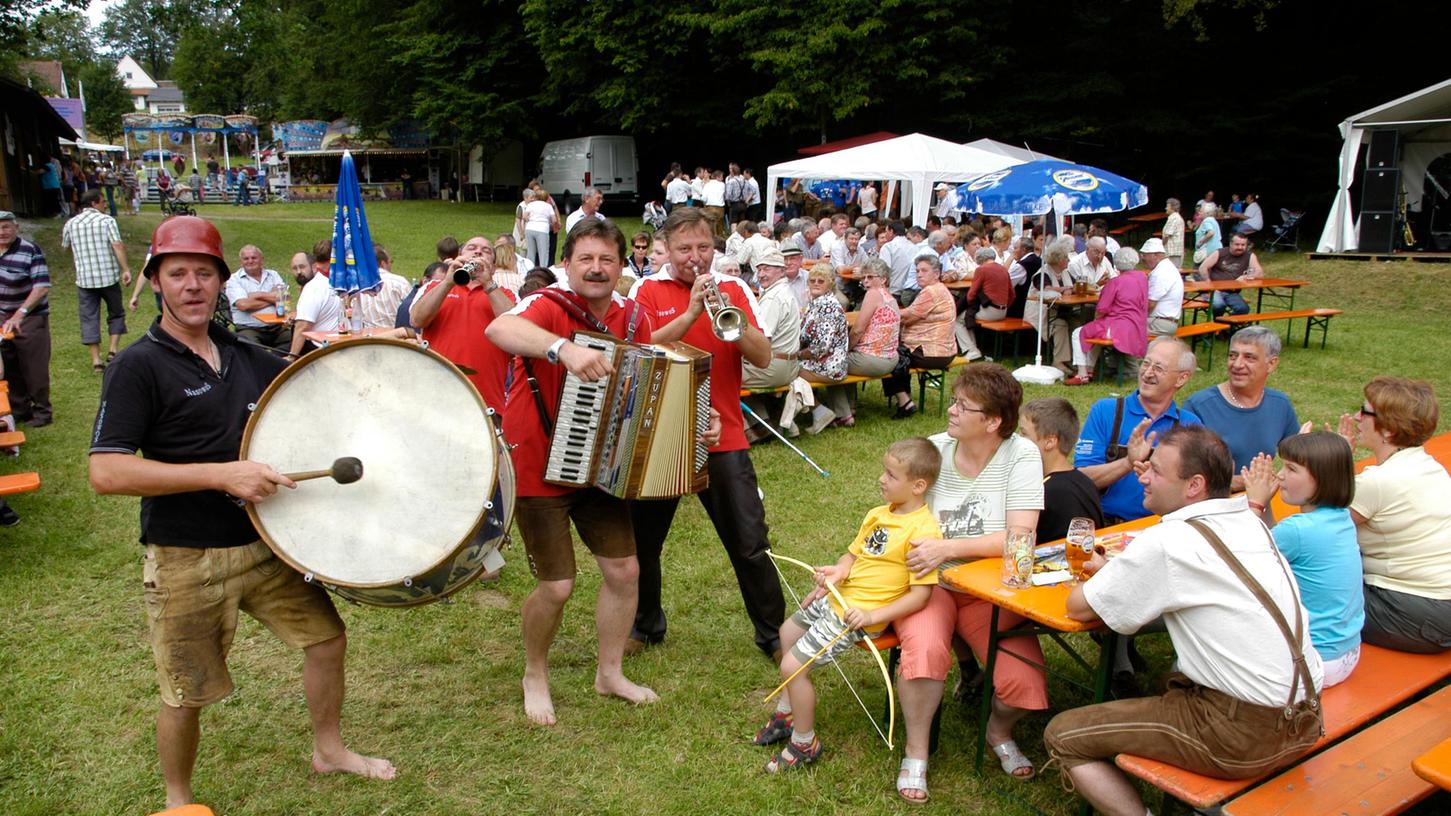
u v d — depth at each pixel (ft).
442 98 104.63
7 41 62.69
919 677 10.38
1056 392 31.42
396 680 13.10
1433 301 48.85
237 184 122.11
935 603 10.93
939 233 42.24
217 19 208.13
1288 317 36.86
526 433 11.07
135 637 14.28
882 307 26.53
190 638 9.11
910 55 81.51
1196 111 83.66
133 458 8.48
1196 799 8.39
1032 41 88.48
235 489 8.59
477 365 14.98
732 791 10.70
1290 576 8.86
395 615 15.03
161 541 8.92
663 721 12.05
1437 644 10.66
